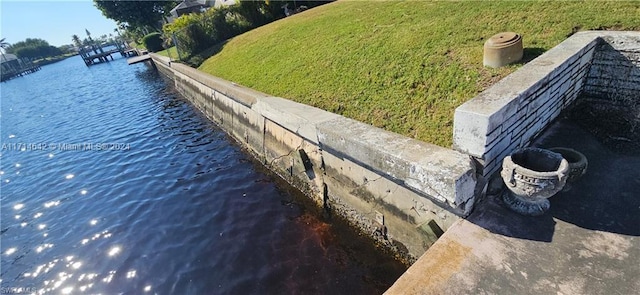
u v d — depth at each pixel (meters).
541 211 3.55
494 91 3.98
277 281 5.00
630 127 4.71
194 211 7.15
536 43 5.64
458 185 3.43
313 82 7.82
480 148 3.62
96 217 7.62
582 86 5.31
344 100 6.53
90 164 11.00
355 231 5.67
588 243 3.14
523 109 4.00
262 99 7.80
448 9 8.60
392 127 5.30
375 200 5.06
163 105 17.28
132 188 8.70
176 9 40.66
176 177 8.89
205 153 10.14
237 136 10.38
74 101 24.30
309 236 5.81
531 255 3.12
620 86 4.95
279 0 21.58
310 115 6.18
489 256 3.20
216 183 8.16
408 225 4.63
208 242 6.11
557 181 3.19
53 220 7.85
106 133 14.28
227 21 20.97
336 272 4.97
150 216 7.25
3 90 45.66
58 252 6.59
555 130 4.88
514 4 7.26
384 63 6.89
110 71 41.50
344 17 11.81
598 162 4.24
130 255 6.13
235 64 12.69
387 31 8.54
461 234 3.50
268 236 6.00
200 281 5.26
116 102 20.80
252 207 6.93
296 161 6.81
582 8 6.12
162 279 5.43
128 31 51.97
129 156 11.07
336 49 8.78
